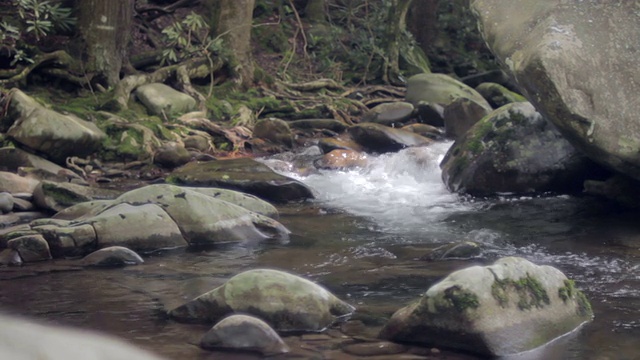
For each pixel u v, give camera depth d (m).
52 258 6.41
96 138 10.16
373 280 5.80
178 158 10.35
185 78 12.91
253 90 14.02
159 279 5.81
